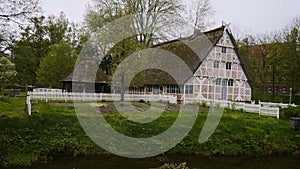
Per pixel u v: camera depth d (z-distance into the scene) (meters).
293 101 42.53
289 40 46.19
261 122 22.62
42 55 47.53
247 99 38.38
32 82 43.38
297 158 18.69
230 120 22.30
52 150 16.44
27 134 17.22
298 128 22.11
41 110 20.81
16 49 18.34
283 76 47.53
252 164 16.95
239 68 37.75
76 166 14.99
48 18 53.22
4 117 18.34
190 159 17.06
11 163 14.93
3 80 27.06
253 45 51.66
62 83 37.25
